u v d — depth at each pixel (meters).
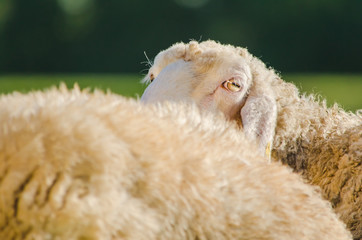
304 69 97.00
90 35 95.12
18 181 4.30
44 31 93.19
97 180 4.39
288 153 11.68
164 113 5.87
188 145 5.20
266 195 5.49
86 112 4.77
